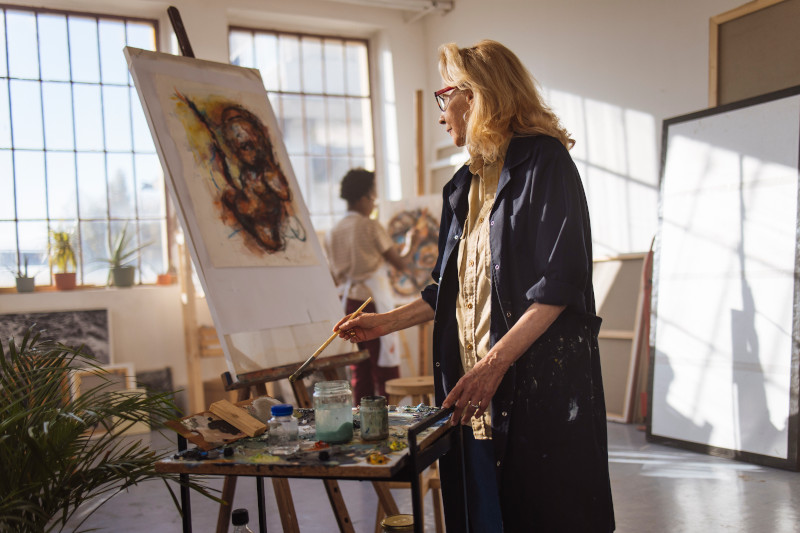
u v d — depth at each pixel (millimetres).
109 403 1868
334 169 6395
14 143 5312
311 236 2809
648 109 4566
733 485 3213
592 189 5008
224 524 2209
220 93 2695
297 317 2541
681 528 2734
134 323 5391
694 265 3965
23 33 5348
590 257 1668
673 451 3857
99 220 5562
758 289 3641
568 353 1600
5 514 1610
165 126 2432
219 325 2271
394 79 6398
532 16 5422
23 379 1859
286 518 2186
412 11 6367
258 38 6078
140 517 3195
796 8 3664
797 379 3416
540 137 1659
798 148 3531
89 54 5539
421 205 5559
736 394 3672
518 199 1639
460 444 1689
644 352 4520
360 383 4918
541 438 1592
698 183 3992
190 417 1654
